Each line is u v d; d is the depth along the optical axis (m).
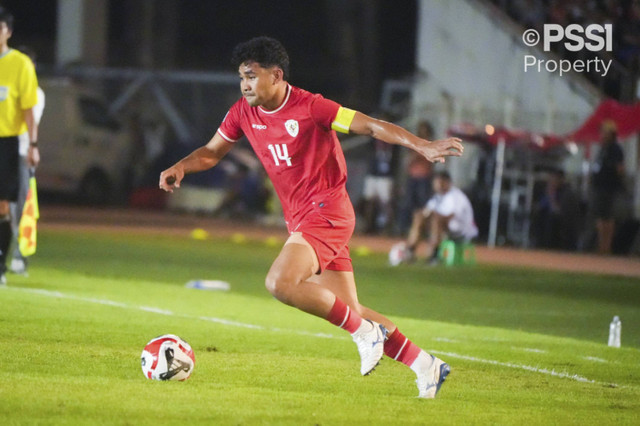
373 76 98.81
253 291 35.00
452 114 64.38
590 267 48.69
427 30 67.50
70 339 21.34
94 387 16.20
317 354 21.38
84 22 81.19
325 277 17.50
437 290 38.16
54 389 15.88
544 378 19.84
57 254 43.44
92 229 57.97
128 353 19.92
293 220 17.53
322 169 17.16
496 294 37.59
